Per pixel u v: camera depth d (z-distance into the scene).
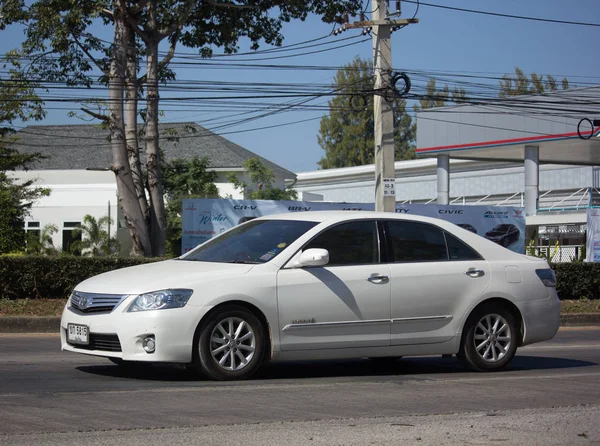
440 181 45.78
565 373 10.31
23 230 34.59
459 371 10.28
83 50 24.80
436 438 6.29
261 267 8.80
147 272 8.82
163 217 25.14
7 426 6.39
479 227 30.20
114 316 8.24
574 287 23.45
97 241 35.56
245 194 47.56
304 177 68.25
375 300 9.22
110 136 24.98
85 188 41.34
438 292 9.61
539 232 43.53
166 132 28.91
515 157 47.78
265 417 6.91
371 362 11.12
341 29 22.44
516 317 10.23
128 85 23.95
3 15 23.39
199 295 8.38
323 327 8.95
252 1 25.53
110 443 5.86
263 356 8.78
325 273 9.02
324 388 8.54
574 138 39.75
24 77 25.02
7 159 38.59
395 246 9.59
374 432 6.43
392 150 21.91
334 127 86.31
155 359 8.16
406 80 22.03
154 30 24.30
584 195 50.75
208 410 7.15
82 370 9.57
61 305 17.72
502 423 6.91
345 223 9.45
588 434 6.58
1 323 15.65
